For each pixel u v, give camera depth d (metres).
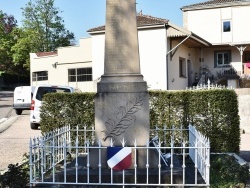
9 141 13.74
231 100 9.89
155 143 7.52
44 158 6.62
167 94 10.20
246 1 32.69
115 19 7.12
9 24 64.69
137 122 6.98
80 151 9.90
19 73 57.88
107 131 7.00
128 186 6.20
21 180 6.26
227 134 9.82
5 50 53.94
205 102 9.96
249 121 16.64
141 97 7.00
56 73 33.94
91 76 31.64
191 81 31.78
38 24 54.19
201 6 34.12
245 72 32.78
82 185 6.27
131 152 6.54
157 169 6.73
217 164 7.37
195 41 27.80
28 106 23.28
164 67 24.95
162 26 24.80
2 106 30.72
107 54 7.12
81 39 32.00
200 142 6.52
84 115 10.75
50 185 6.27
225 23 33.59
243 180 6.64
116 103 7.00
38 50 53.94
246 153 10.72
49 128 10.91
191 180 6.41
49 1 54.19
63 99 10.86
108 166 6.65
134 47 7.11
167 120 10.16
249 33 32.84
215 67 34.34
